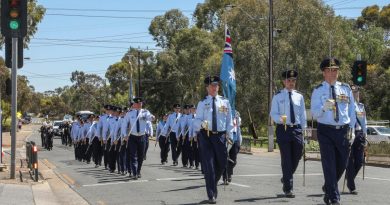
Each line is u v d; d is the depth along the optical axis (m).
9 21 15.86
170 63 74.56
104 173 20.12
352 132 10.37
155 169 21.05
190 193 13.41
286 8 47.41
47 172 20.88
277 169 20.81
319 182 15.46
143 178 17.50
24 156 30.38
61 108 155.25
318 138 10.36
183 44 75.56
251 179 16.62
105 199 12.95
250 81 47.09
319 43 46.59
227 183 14.91
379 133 36.28
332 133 10.18
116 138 19.62
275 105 11.91
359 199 11.79
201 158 11.58
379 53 75.50
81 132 27.03
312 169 21.16
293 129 11.81
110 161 20.55
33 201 12.00
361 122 12.96
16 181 15.81
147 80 80.00
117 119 20.06
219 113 11.45
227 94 15.85
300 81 46.69
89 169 22.34
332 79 10.39
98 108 124.88
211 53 71.75
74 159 29.73
